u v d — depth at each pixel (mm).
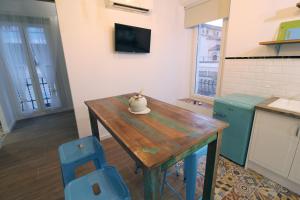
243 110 1769
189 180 1354
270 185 1685
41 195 1646
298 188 1560
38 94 3881
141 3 2508
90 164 2072
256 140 1752
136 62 2881
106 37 2479
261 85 2113
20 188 1742
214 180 1298
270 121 1599
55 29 3756
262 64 2064
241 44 2232
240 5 2172
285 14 1806
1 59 3287
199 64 3531
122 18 2553
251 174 1838
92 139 1593
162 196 1604
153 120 1250
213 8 2750
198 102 3441
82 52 2332
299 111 1442
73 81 2354
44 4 3527
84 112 2533
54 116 3918
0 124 3164
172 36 3221
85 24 2277
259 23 2027
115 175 1104
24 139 2826
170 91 3508
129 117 1321
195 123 1184
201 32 3336
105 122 1228
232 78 2402
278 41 1729
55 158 2264
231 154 2010
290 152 1514
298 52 1774
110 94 2717
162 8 2941
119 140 993
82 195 948
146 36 2789
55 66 3945
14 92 3588
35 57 3682
